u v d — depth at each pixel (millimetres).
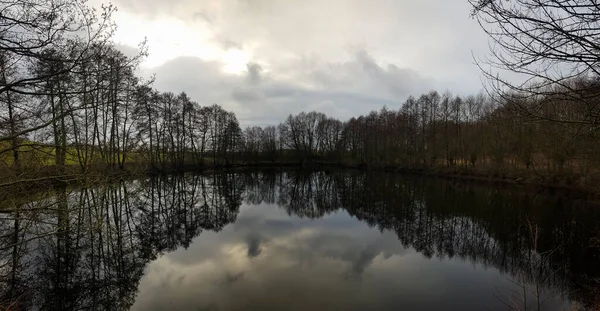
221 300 8734
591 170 20844
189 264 11477
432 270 11344
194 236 15289
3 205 6363
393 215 21078
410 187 34906
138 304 8445
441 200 26422
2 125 5945
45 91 5879
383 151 60250
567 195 25438
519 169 33969
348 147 77562
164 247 13414
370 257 12703
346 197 28891
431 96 51781
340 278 10422
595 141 6172
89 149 8875
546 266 11812
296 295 9125
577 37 3346
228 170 56906
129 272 10578
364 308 8453
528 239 15500
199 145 56469
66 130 7500
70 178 7336
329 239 15219
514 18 3656
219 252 12906
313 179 46281
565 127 4516
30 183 6438
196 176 43406
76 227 7926
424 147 51062
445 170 45312
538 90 3941
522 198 25703
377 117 66438
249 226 17688
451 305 8719
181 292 9195
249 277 10359
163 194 28406
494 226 18062
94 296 8844
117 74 6488
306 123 83750
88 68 5852
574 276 10797
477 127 41094
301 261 11977
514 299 9062
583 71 3646
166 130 46750
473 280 10445
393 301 8898
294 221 19172
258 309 8266
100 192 8875
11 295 8547
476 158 41500
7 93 5898
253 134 84250
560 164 27641
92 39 5684
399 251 13547
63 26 5367
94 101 6266
